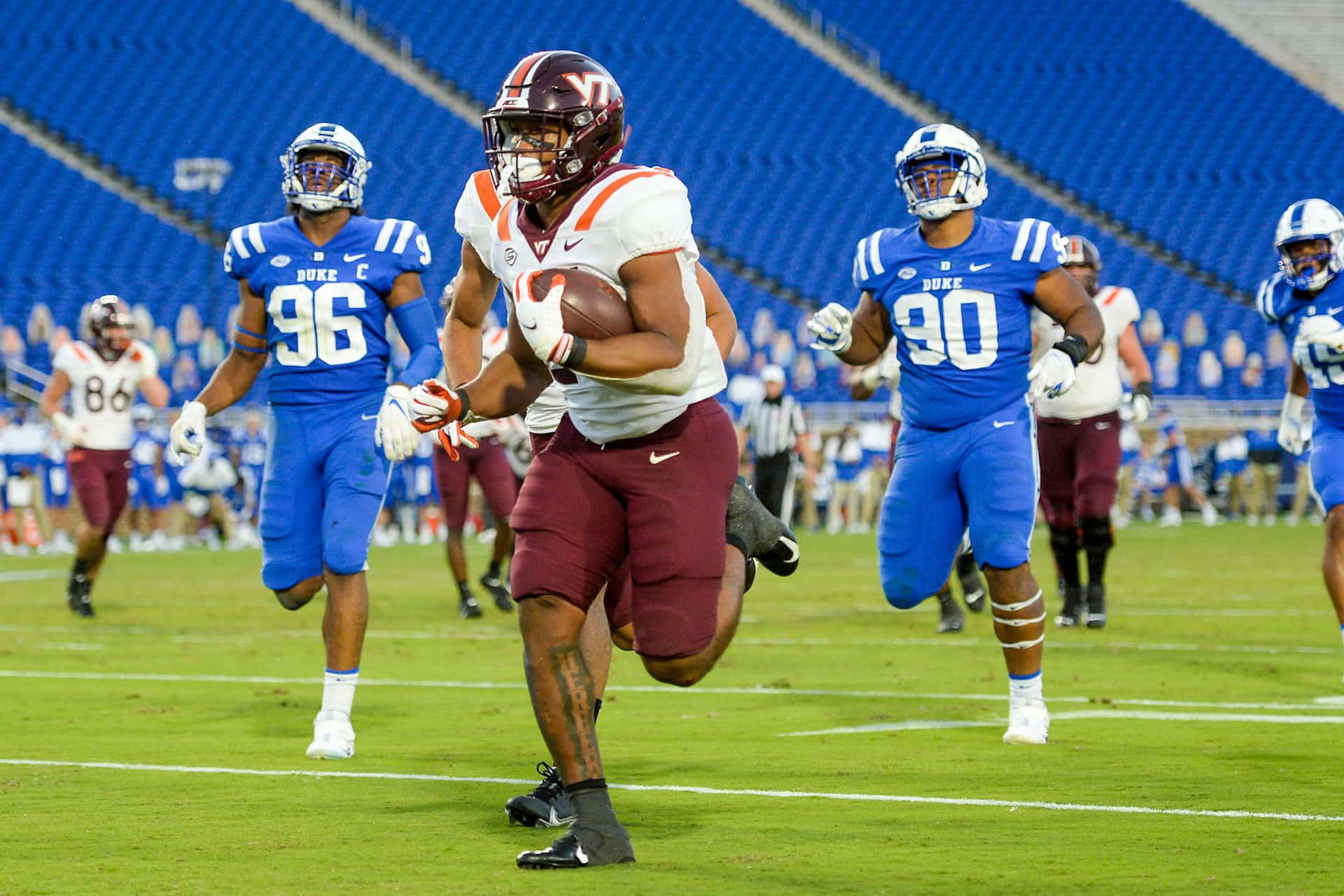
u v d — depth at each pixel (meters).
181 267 45.97
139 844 7.30
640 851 7.05
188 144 50.25
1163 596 22.06
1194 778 8.92
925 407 10.88
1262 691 12.90
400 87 53.56
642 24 58.38
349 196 10.73
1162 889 6.21
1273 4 64.06
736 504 7.86
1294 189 55.44
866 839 7.30
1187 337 48.31
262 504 10.81
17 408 37.81
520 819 7.73
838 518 41.59
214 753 10.22
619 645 9.29
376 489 10.56
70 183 47.88
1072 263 17.62
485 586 21.16
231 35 54.53
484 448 20.50
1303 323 11.99
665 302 6.65
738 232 51.38
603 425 6.94
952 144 10.70
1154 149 56.41
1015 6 60.78
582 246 6.73
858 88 57.12
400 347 28.55
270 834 7.53
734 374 45.31
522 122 6.86
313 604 22.31
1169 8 61.84
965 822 7.68
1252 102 58.84
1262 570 26.78
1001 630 10.45
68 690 13.59
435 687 13.70
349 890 6.32
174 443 10.61
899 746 10.28
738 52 57.72
